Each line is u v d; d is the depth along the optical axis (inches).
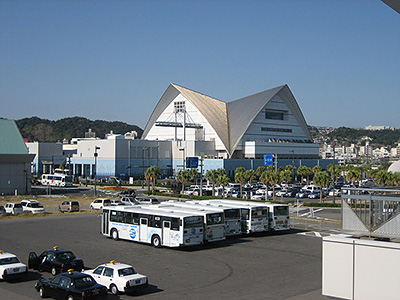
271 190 3484.3
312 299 808.3
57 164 5654.5
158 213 1309.1
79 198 2957.7
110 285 848.9
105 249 1277.1
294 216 2080.5
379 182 3366.1
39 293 853.2
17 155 3221.0
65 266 970.1
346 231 752.3
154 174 3403.1
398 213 708.7
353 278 684.1
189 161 3255.4
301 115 5600.4
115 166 4503.0
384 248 655.8
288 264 1096.8
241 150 4950.8
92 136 7736.2
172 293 848.3
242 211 1504.7
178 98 5349.4
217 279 953.5
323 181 2699.3
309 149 5580.7
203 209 1407.5
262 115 5132.9
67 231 1617.9
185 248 1304.1
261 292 854.5
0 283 929.5
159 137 5570.9
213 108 5310.0
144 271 1021.8
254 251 1259.2
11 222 1862.7
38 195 3181.6
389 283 649.6
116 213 1437.0
